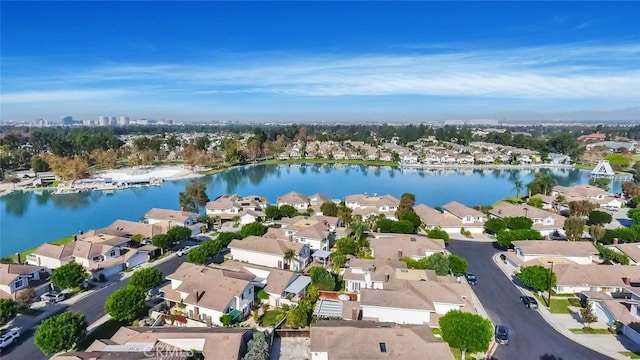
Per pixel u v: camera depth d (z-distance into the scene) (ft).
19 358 138.62
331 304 172.96
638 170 544.21
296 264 222.89
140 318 165.17
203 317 162.61
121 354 121.39
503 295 191.21
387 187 538.06
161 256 247.09
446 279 187.01
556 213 348.38
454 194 488.02
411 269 197.26
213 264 212.64
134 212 394.32
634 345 147.74
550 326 162.20
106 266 214.07
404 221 283.38
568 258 226.38
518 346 147.43
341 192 503.61
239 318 162.71
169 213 315.37
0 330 156.46
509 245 263.29
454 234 296.10
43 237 308.40
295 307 169.48
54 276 183.21
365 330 133.59
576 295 189.57
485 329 131.75
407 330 134.00
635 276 193.88
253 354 126.72
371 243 236.22
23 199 460.96
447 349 126.82
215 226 322.34
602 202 387.14
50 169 583.17
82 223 352.69
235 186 548.31
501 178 618.85
